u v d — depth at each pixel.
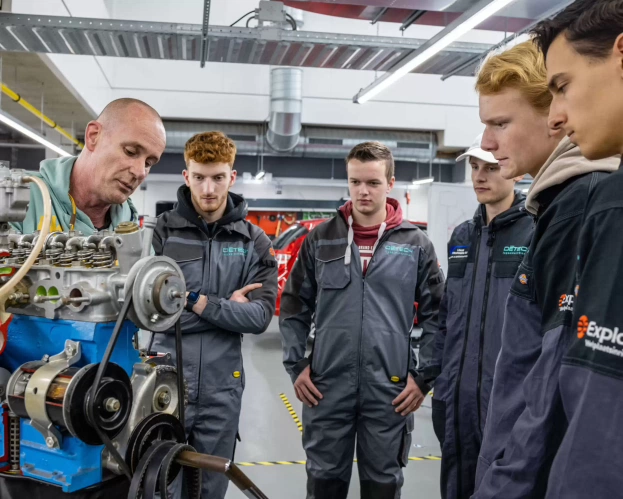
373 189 1.76
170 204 12.09
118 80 8.65
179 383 0.94
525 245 1.49
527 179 7.74
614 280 0.54
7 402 0.90
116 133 1.29
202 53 4.27
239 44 4.26
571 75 0.60
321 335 1.78
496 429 0.85
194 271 1.71
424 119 9.66
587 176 0.71
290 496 2.50
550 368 0.68
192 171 1.68
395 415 1.74
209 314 1.58
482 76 0.95
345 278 1.76
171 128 9.21
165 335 1.62
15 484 0.92
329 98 9.36
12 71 5.32
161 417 0.88
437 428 1.66
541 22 0.67
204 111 8.97
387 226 1.80
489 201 1.61
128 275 0.84
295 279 1.94
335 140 9.69
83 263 0.93
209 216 1.76
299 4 4.11
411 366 1.81
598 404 0.53
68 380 0.82
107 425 0.82
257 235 1.84
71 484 0.85
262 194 12.74
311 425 1.79
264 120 9.19
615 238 0.55
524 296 0.82
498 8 3.01
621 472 0.51
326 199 12.97
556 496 0.55
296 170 11.31
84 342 0.89
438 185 4.29
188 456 0.84
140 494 0.82
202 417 1.64
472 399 1.54
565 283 0.69
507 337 0.85
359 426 1.78
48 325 0.94
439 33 3.63
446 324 1.69
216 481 1.63
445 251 4.30
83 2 5.43
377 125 9.56
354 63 4.79
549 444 0.69
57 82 5.69
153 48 4.39
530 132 0.92
